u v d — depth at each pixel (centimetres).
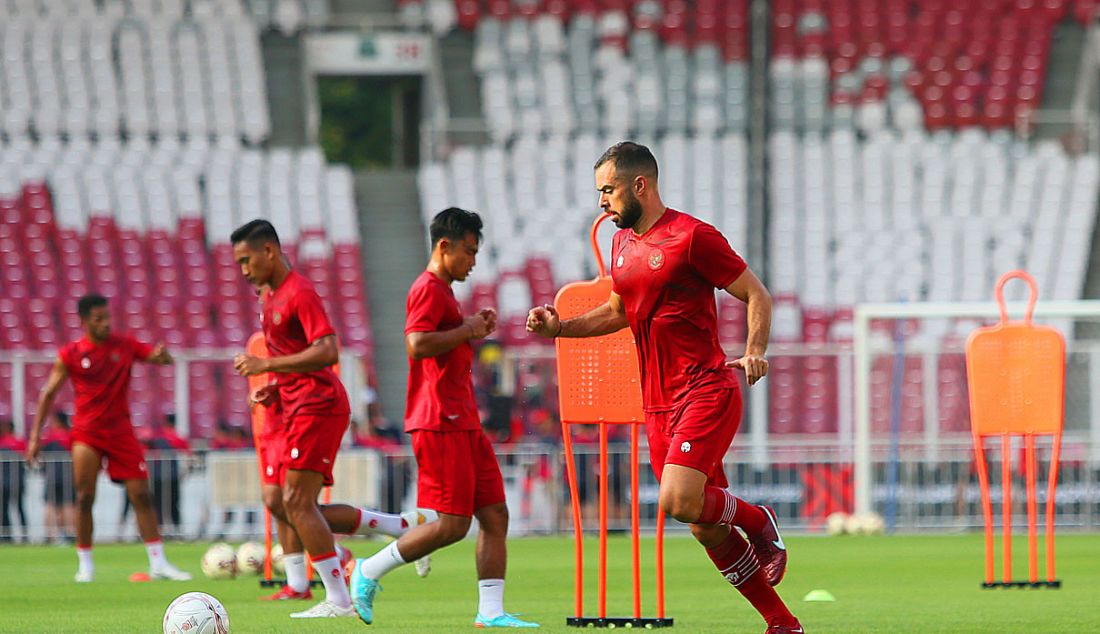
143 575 4372
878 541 6538
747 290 2245
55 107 10831
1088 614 3164
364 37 11500
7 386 8894
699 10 11850
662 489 2247
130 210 10150
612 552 5891
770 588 2384
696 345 2283
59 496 6838
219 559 4381
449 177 10738
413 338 2686
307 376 2962
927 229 10512
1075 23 11869
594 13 11831
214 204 10350
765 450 7475
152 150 10662
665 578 4456
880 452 7494
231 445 7038
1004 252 10375
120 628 2842
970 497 7488
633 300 2308
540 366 7575
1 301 9525
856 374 7150
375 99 15362
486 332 2745
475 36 11781
